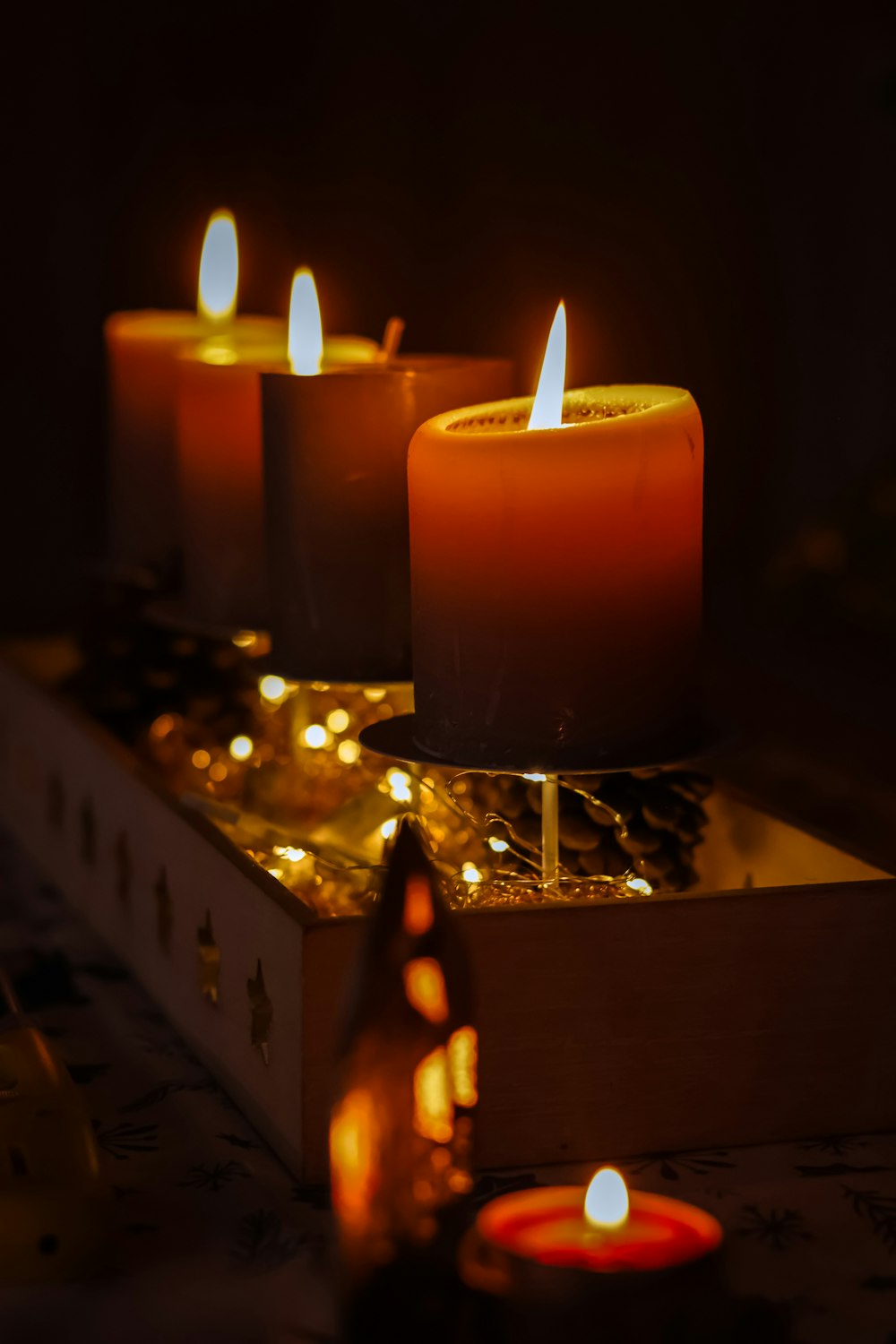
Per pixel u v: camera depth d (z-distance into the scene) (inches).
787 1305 23.9
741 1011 27.7
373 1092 22.5
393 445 31.7
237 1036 28.8
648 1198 23.2
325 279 67.3
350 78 66.2
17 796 39.6
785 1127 28.0
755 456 62.4
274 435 32.0
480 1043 27.1
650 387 29.6
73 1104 26.7
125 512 41.6
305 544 31.9
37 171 68.4
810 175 60.2
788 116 60.2
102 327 69.8
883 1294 25.0
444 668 28.1
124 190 68.7
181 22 67.6
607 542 27.5
